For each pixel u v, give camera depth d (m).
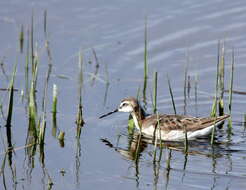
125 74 21.41
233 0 25.09
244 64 21.72
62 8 24.75
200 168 15.70
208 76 21.19
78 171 15.71
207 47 22.62
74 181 15.20
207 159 16.23
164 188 14.71
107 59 22.09
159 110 19.36
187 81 20.95
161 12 24.39
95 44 22.83
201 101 19.83
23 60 21.98
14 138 17.48
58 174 15.56
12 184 15.07
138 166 15.92
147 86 20.75
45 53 22.36
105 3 25.09
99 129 18.23
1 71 21.28
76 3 25.09
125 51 22.55
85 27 23.69
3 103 19.55
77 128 18.16
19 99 19.75
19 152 16.73
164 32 23.38
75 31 23.47
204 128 17.73
